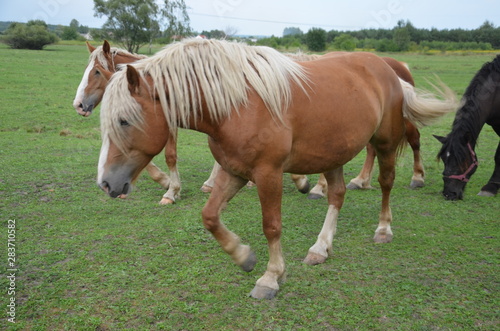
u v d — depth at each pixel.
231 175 3.09
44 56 33.09
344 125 3.26
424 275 3.43
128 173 2.76
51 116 10.85
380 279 3.37
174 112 2.74
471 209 5.08
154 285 3.22
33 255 3.65
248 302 3.01
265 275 3.14
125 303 2.96
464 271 3.49
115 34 29.20
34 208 4.81
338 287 3.24
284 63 3.06
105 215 4.68
